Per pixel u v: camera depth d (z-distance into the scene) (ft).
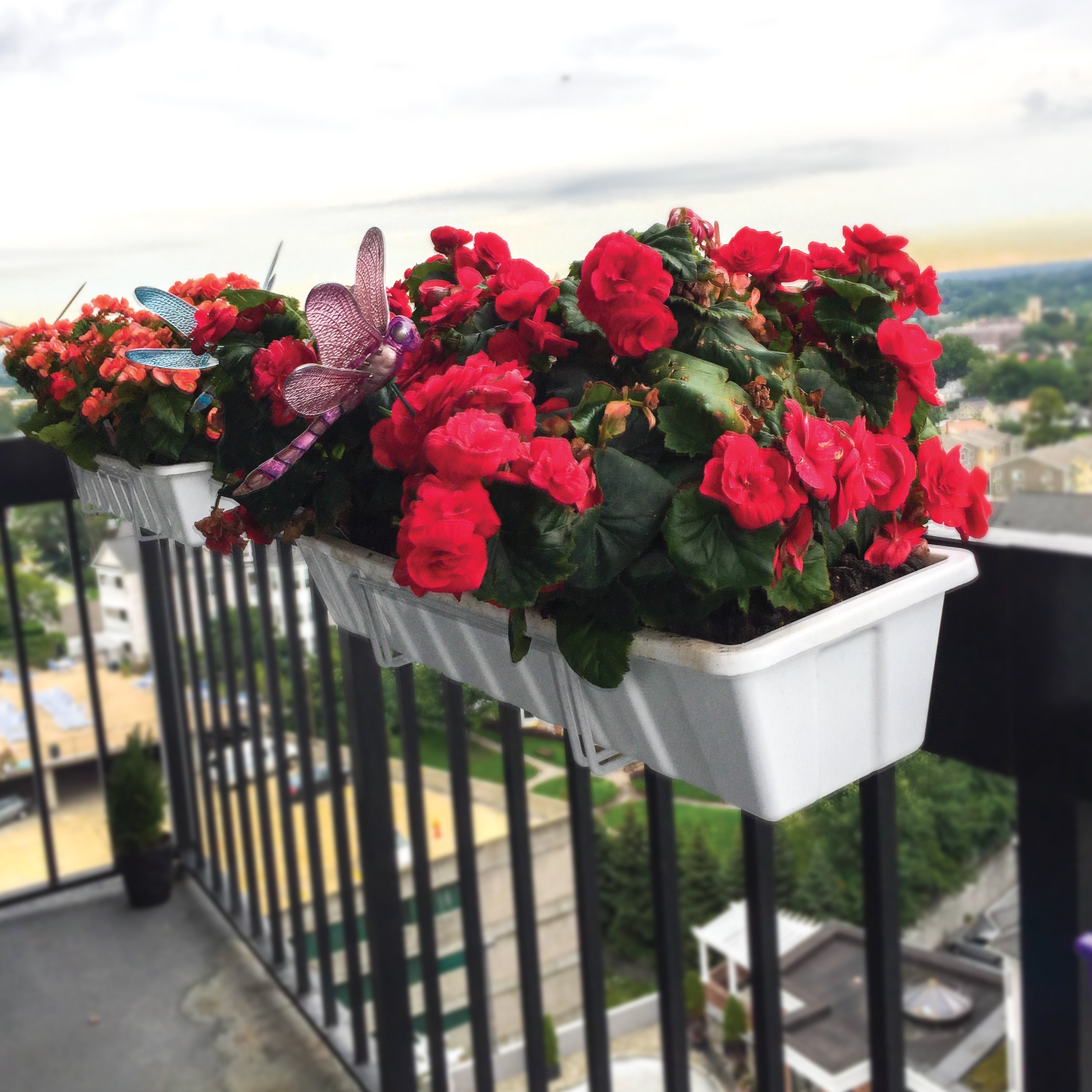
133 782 8.59
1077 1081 3.89
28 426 4.96
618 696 2.21
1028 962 3.90
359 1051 6.75
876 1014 4.16
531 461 1.93
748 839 4.35
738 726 1.99
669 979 4.83
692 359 2.15
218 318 2.99
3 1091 6.75
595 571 2.02
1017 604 3.46
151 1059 7.03
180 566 8.14
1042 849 3.71
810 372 2.27
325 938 7.16
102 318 4.48
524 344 2.43
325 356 2.26
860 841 3.97
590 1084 5.32
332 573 3.06
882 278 2.43
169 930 8.48
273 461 2.48
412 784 5.85
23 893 8.93
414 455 2.17
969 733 3.66
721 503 1.97
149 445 4.05
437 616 2.66
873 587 2.22
